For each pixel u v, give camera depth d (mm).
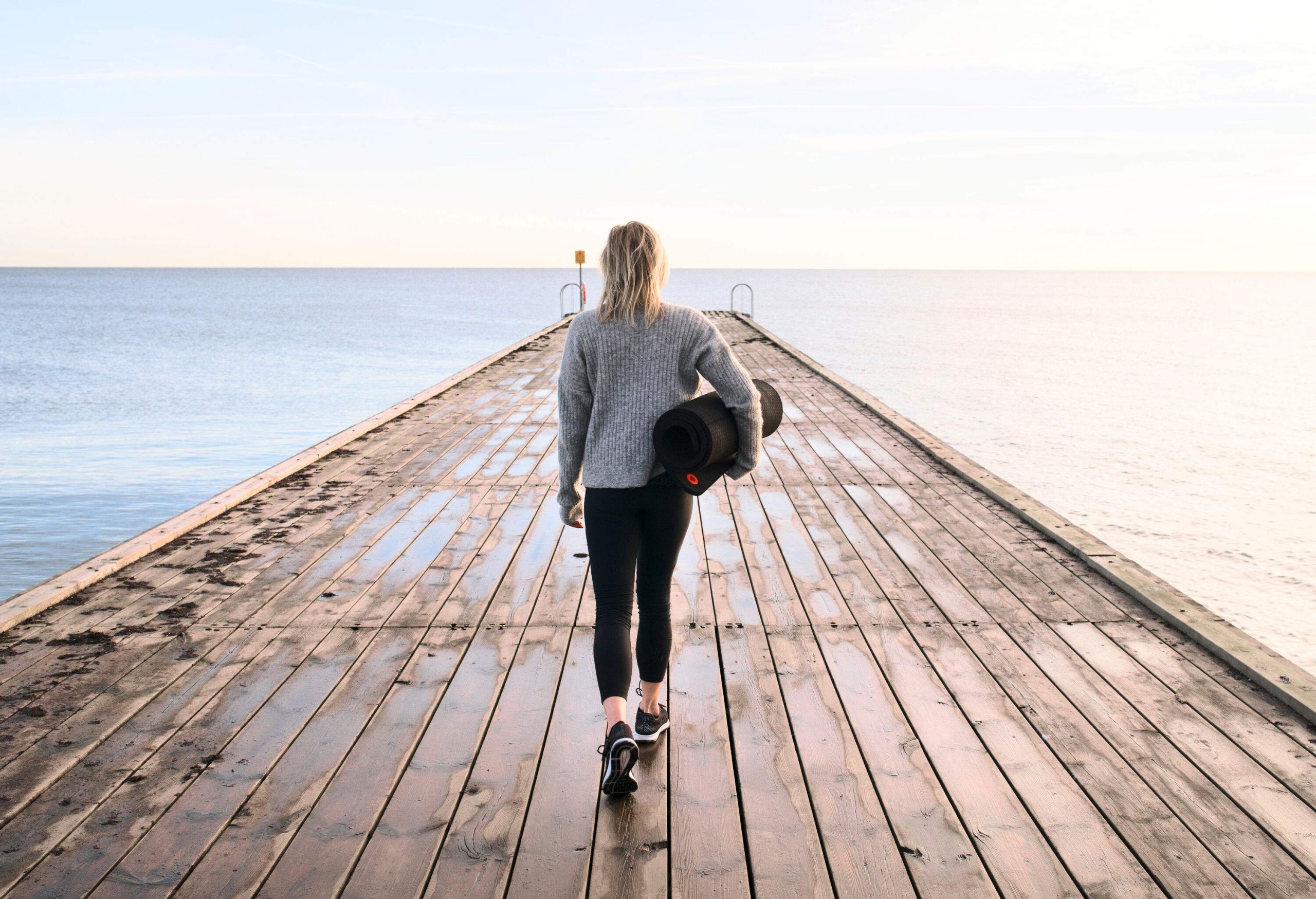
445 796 2131
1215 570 13789
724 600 3482
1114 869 1843
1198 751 2326
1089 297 171875
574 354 2102
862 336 63000
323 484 5418
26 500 19922
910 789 2158
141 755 2312
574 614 3336
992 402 31750
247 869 1845
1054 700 2635
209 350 62250
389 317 104750
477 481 5480
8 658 2908
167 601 3447
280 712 2559
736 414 2088
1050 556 4027
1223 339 64312
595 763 2297
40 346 64312
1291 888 1772
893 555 4047
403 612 3354
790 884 1805
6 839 1940
